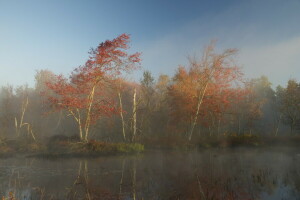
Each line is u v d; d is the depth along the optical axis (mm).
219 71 33344
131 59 25688
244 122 48656
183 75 35812
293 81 44125
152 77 38062
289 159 21641
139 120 37156
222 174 15578
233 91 36812
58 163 20281
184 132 39281
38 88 45875
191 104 34500
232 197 10969
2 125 39250
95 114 27125
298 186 12562
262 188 12305
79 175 15617
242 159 21875
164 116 41562
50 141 27922
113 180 14234
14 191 12078
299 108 42719
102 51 24859
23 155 24344
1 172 16578
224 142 32906
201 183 13383
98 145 25906
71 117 41406
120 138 36188
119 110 27812
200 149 30172
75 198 11062
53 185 13203
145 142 32250
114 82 27562
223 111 37500
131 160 21797
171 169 17391
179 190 12109
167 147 30547
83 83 25781
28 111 42438
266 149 29938
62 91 25609
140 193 11711
